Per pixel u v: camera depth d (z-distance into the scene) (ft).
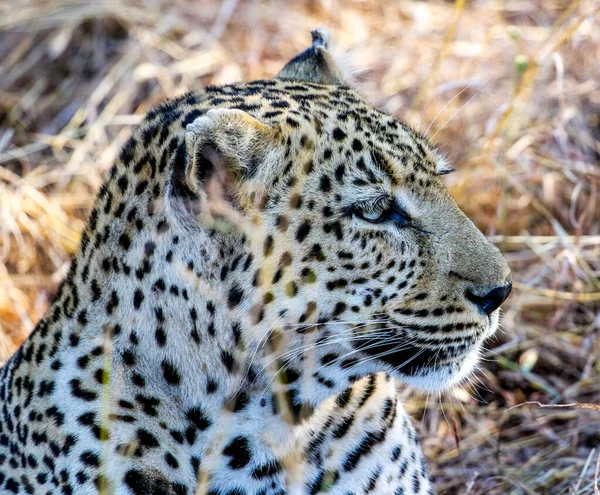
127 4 60.70
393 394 30.91
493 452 40.50
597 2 53.62
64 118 56.49
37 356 29.55
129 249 27.76
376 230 27.61
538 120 54.29
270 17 61.05
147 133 28.19
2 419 30.42
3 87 57.98
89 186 52.44
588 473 37.11
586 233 49.34
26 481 28.91
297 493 27.09
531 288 45.65
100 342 28.09
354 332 27.91
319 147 27.20
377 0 63.52
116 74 56.90
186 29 59.77
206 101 28.43
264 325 27.17
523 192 50.49
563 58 57.62
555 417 42.19
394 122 29.04
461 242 28.19
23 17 59.62
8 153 52.80
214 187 26.21
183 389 27.84
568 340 45.50
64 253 49.24
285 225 26.94
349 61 34.99
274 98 28.55
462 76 57.16
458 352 28.73
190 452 28.09
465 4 63.21
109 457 27.48
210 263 26.89
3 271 47.83
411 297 28.09
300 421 28.55
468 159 49.75
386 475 30.07
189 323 27.37
